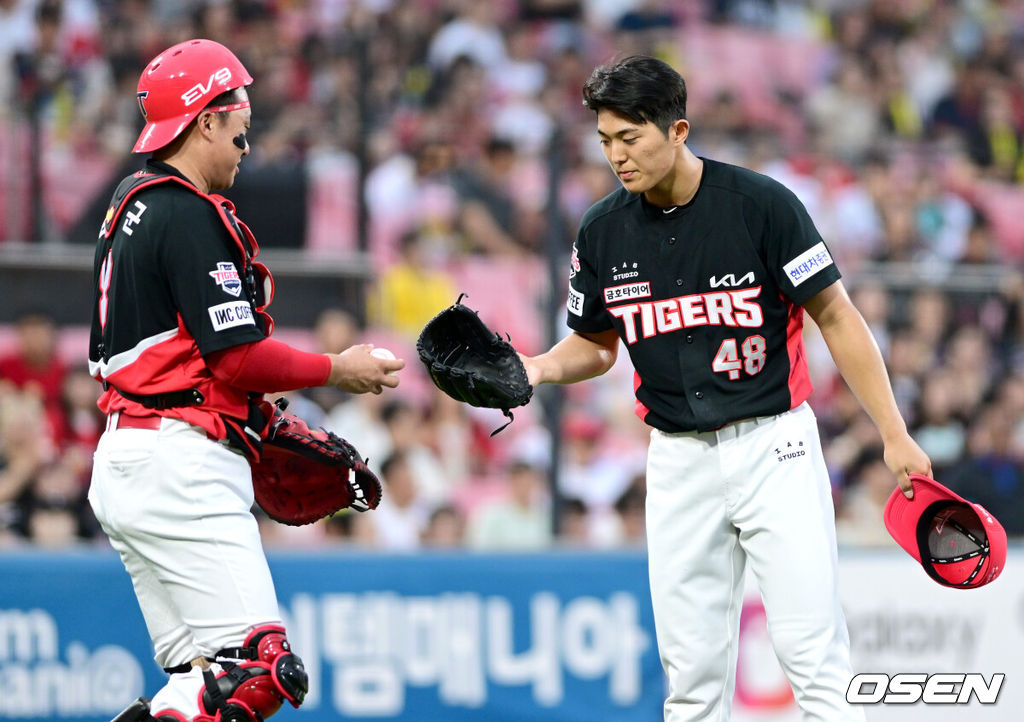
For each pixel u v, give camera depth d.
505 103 38.41
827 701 12.95
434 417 25.70
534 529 25.44
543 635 21.91
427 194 25.05
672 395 13.75
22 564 20.56
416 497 25.42
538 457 26.11
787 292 13.17
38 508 23.70
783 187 13.23
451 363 13.67
